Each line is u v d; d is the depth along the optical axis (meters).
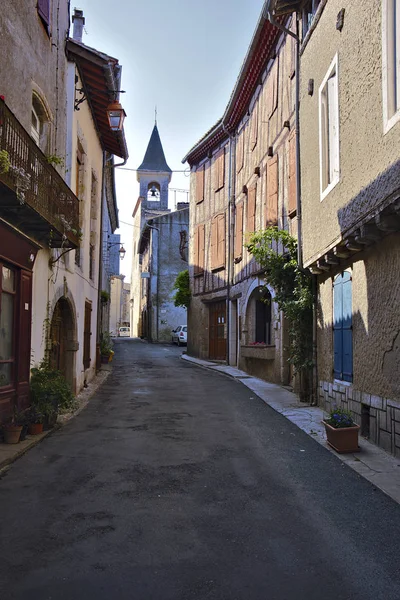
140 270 47.84
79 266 12.30
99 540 3.72
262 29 13.88
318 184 8.87
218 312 21.48
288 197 12.69
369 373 7.08
